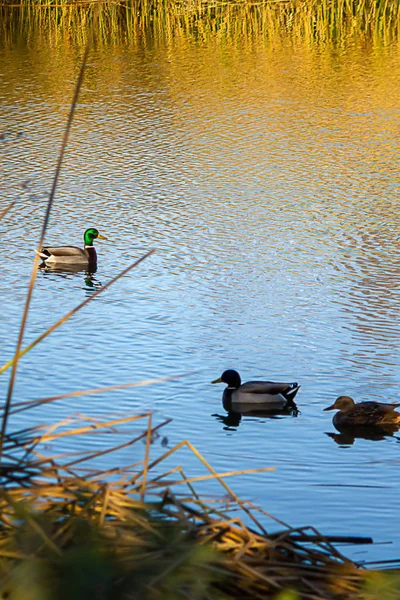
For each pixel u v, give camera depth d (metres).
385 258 21.31
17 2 50.47
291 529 5.81
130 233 23.70
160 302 18.92
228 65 42.00
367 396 14.65
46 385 14.57
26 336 17.00
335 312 18.11
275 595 5.17
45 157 30.03
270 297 19.03
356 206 25.16
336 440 13.21
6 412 5.25
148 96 37.34
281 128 32.94
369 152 30.09
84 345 16.48
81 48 46.03
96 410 13.71
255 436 13.20
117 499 5.56
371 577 5.41
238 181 27.58
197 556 4.97
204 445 12.72
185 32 48.91
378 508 10.77
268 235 23.11
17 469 5.62
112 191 26.98
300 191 26.56
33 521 5.04
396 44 45.50
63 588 3.78
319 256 21.53
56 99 36.91
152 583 4.78
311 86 38.25
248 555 5.48
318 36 47.41
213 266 21.09
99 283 20.52
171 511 5.58
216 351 16.25
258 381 14.43
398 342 16.61
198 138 32.00
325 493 11.22
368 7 48.59
